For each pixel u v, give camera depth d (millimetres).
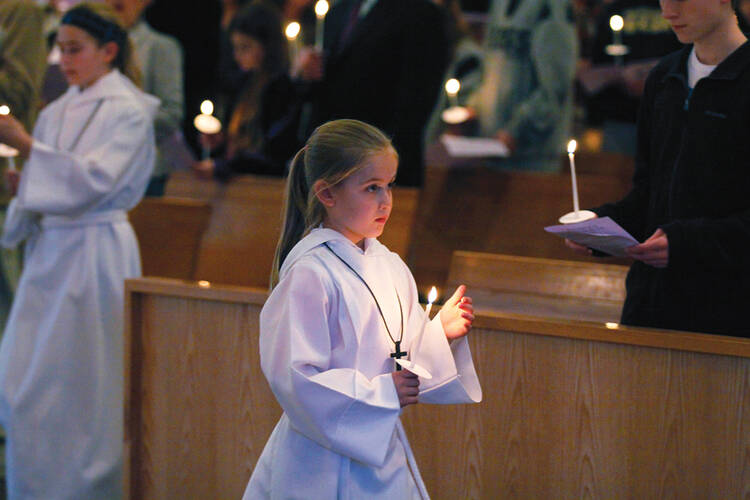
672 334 4277
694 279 4645
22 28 8102
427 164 8758
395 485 3793
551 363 4547
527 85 9586
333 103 7957
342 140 3693
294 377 3559
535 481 4633
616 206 5055
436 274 8203
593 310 5629
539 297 5766
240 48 8992
